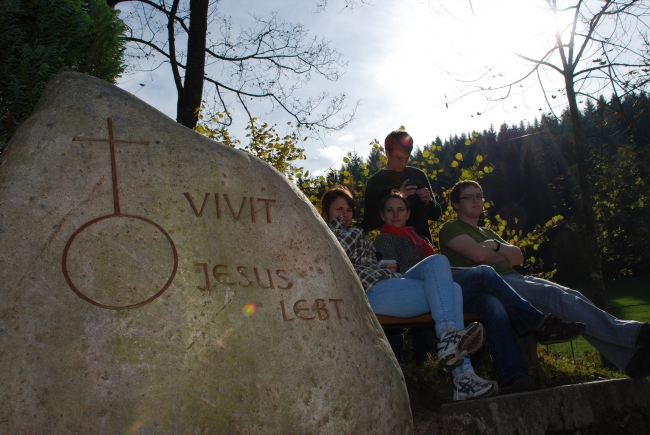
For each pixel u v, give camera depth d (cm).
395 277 364
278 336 231
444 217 756
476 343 313
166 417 202
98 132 233
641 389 397
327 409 229
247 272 238
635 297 2292
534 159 3738
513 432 311
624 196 2183
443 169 768
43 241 211
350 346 246
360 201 777
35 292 203
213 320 221
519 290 423
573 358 659
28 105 312
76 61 344
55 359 196
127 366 203
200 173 245
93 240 215
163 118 251
